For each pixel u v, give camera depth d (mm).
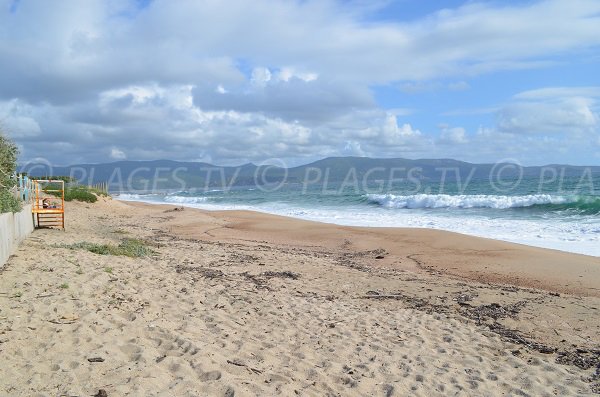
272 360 5543
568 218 21766
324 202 40094
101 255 10922
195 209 35062
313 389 4859
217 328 6492
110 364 4746
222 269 11203
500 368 5801
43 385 4188
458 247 15578
